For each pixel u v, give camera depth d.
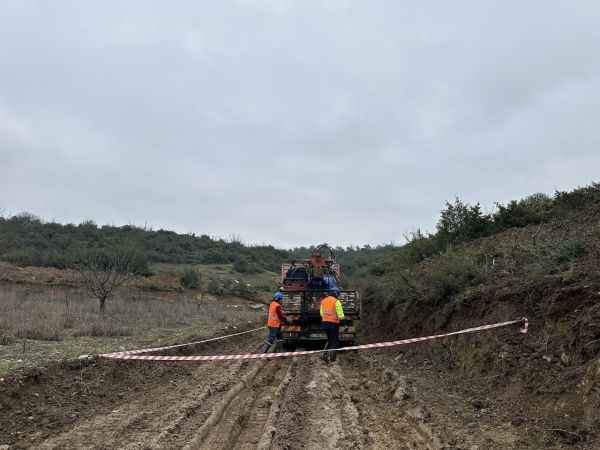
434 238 19.25
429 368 10.05
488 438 5.81
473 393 7.68
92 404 7.86
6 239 40.19
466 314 10.16
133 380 9.51
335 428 6.48
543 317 7.54
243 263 49.78
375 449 5.81
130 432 6.45
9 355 9.90
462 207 19.14
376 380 9.77
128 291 29.89
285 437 6.25
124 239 43.31
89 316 17.41
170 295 32.19
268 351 14.43
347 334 14.03
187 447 5.75
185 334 15.54
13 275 29.20
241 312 28.09
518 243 12.77
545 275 8.58
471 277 11.63
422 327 12.41
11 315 15.74
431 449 5.73
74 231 48.53
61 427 6.70
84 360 9.53
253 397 8.55
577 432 5.27
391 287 16.08
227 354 13.70
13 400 7.33
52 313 17.14
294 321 14.26
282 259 60.34
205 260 51.66
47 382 8.31
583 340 6.33
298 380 9.92
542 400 6.25
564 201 14.96
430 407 7.28
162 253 50.06
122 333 14.71
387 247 54.97
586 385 5.70
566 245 9.12
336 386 9.22
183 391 8.85
